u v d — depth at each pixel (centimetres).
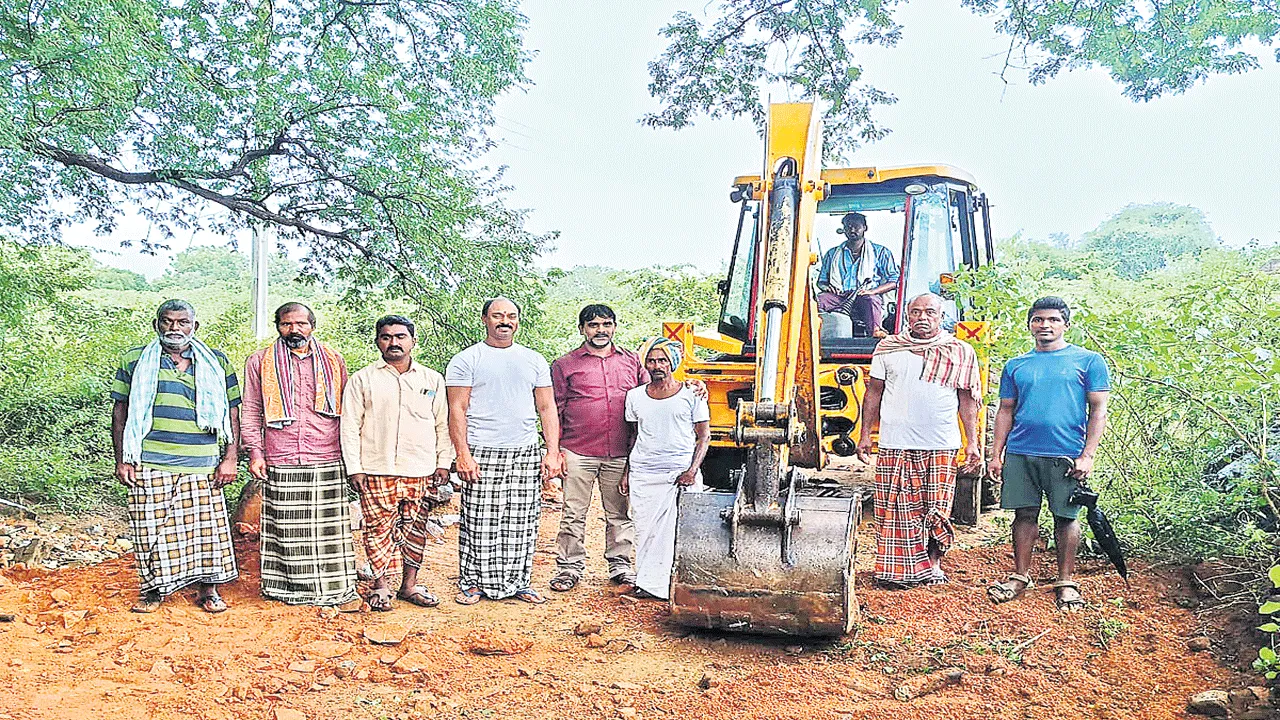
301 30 1092
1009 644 530
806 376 605
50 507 789
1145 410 700
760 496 527
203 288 3144
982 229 889
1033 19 1116
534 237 1241
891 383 634
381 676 491
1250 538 595
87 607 575
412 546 619
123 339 1062
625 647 539
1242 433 626
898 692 466
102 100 860
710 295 2139
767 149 593
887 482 634
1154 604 588
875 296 815
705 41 1264
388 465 594
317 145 1112
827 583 509
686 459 630
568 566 662
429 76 1170
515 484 625
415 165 1123
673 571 529
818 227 832
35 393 902
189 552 572
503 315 625
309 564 594
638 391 644
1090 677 491
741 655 527
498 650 529
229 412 596
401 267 1164
